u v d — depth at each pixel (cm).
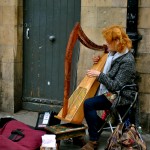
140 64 555
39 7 652
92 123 486
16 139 463
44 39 656
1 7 654
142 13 547
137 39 543
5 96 672
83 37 480
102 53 573
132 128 444
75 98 503
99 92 501
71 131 487
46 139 450
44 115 514
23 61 676
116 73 480
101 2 568
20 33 662
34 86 675
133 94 482
